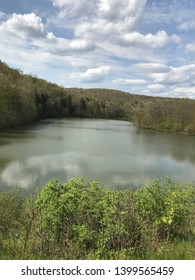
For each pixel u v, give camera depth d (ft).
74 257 14.03
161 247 15.99
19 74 339.77
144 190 20.76
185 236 19.51
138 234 16.44
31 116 228.02
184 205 20.90
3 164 75.41
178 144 137.08
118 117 375.04
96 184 19.40
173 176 74.08
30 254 14.37
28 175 65.92
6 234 18.72
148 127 230.07
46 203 17.84
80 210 17.30
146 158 95.86
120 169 77.15
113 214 16.33
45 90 307.37
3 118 165.37
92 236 16.05
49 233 16.34
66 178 65.00
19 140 120.06
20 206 28.30
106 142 129.90
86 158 89.10
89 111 352.49
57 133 155.43
